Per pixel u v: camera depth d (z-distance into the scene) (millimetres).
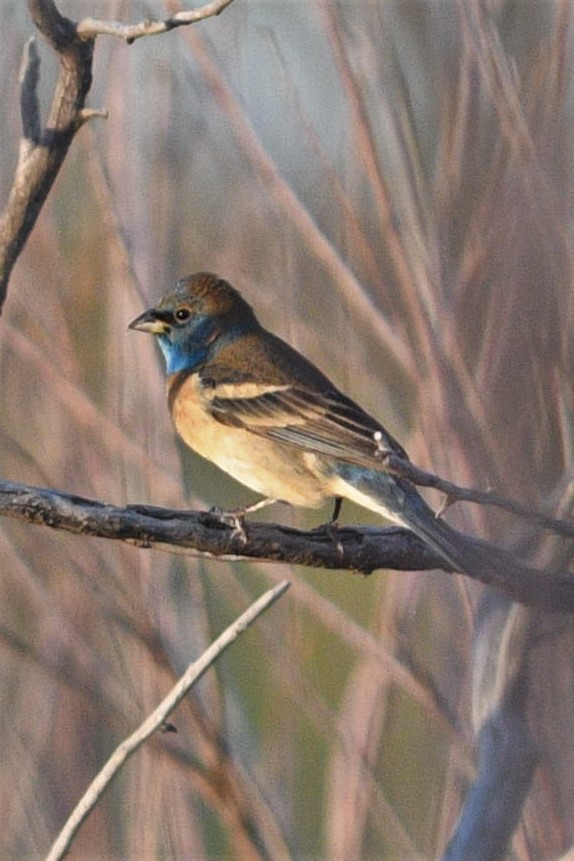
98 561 10555
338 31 9156
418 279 8797
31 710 11000
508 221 8445
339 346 11203
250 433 11062
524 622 6230
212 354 11500
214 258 11984
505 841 5941
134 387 10945
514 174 8469
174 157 11352
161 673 10070
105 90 11188
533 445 7828
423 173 9133
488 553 6836
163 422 10961
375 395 10867
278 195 9742
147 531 8562
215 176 11977
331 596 13609
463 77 9250
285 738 11086
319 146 9742
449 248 8906
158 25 7367
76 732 10945
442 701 9367
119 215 11102
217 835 11609
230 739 10523
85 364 11461
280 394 10977
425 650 10555
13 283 11305
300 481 10891
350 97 9039
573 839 7754
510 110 8656
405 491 9734
